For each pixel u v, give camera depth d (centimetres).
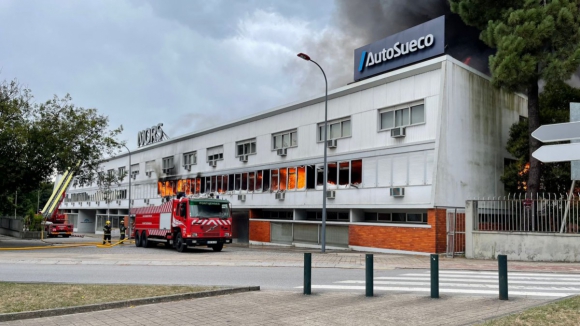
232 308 877
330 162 2956
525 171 2525
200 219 2538
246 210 3775
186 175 4569
